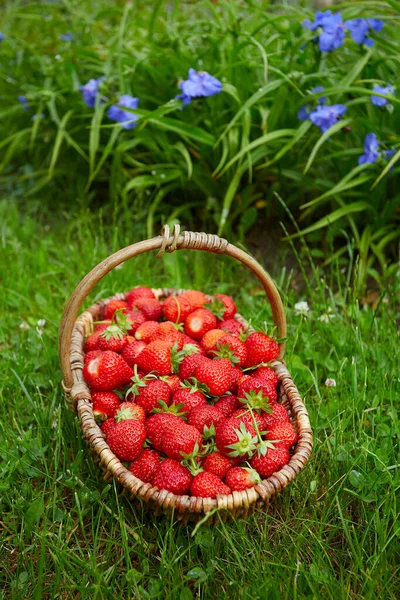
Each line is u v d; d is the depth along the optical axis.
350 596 0.98
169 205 1.56
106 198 1.66
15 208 1.61
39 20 1.74
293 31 1.46
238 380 1.07
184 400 1.04
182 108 1.44
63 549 1.01
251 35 1.40
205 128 1.52
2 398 1.16
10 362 1.23
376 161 1.35
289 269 1.46
